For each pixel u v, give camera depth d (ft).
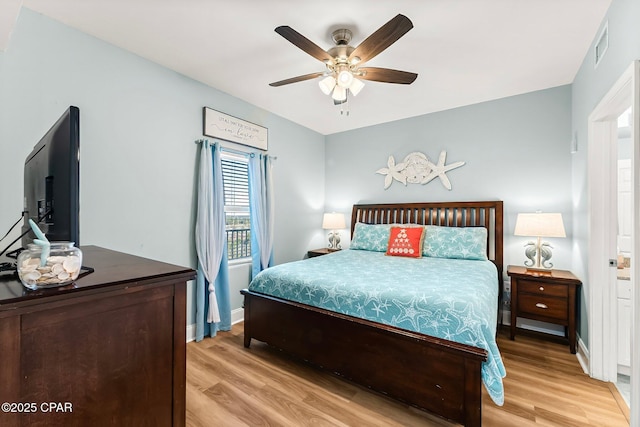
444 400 5.26
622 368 7.01
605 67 6.19
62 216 3.14
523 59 7.98
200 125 9.46
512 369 7.37
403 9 6.01
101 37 7.09
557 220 8.85
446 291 6.04
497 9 6.00
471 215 11.27
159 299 3.01
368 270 8.18
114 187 7.45
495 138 10.95
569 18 6.26
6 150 5.81
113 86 7.40
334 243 14.28
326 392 6.45
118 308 2.72
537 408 5.84
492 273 8.37
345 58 6.77
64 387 2.41
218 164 9.70
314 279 7.36
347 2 5.84
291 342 7.46
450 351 5.16
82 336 2.51
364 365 6.22
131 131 7.77
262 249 11.30
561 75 8.95
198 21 6.46
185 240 9.09
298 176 13.83
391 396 5.85
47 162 3.62
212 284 9.35
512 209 10.63
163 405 3.05
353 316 6.43
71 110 3.05
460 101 11.09
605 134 7.00
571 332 8.25
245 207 11.76
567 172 9.66
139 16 6.30
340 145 15.07
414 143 12.79
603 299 6.94
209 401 6.10
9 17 4.16
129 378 2.80
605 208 7.00
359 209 14.10
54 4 5.92
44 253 2.48
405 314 5.80
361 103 11.27
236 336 9.49
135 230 7.87
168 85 8.59
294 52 7.73
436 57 7.87
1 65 5.76
